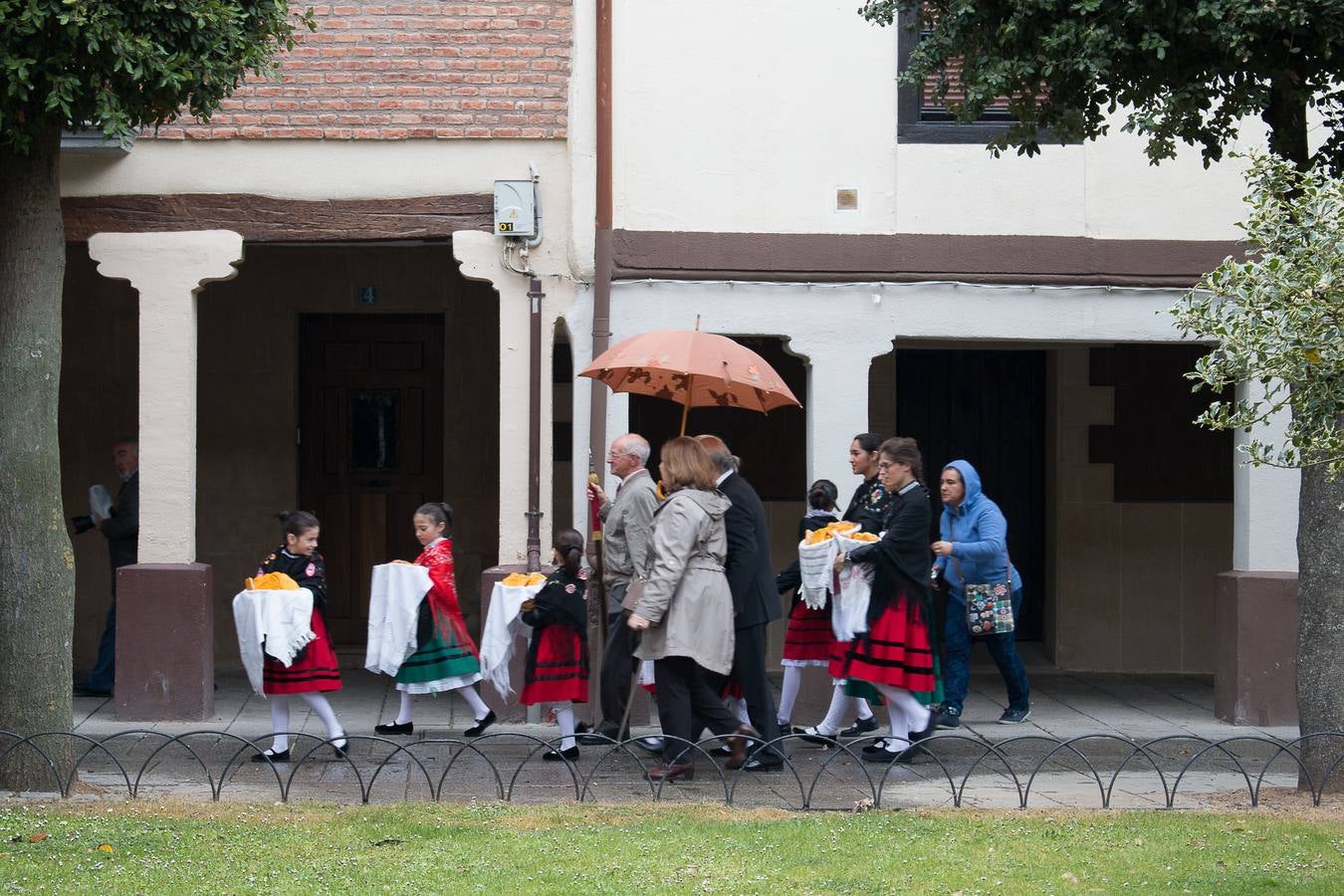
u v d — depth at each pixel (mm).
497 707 9656
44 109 6777
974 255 10047
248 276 12156
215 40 7004
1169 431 12375
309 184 9891
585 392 9891
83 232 9805
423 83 9945
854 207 10039
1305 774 7320
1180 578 12352
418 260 12234
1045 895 5184
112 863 5469
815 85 10039
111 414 12016
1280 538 10078
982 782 7781
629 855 5691
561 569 8320
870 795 7301
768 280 9969
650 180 9953
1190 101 7410
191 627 9516
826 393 9961
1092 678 11992
